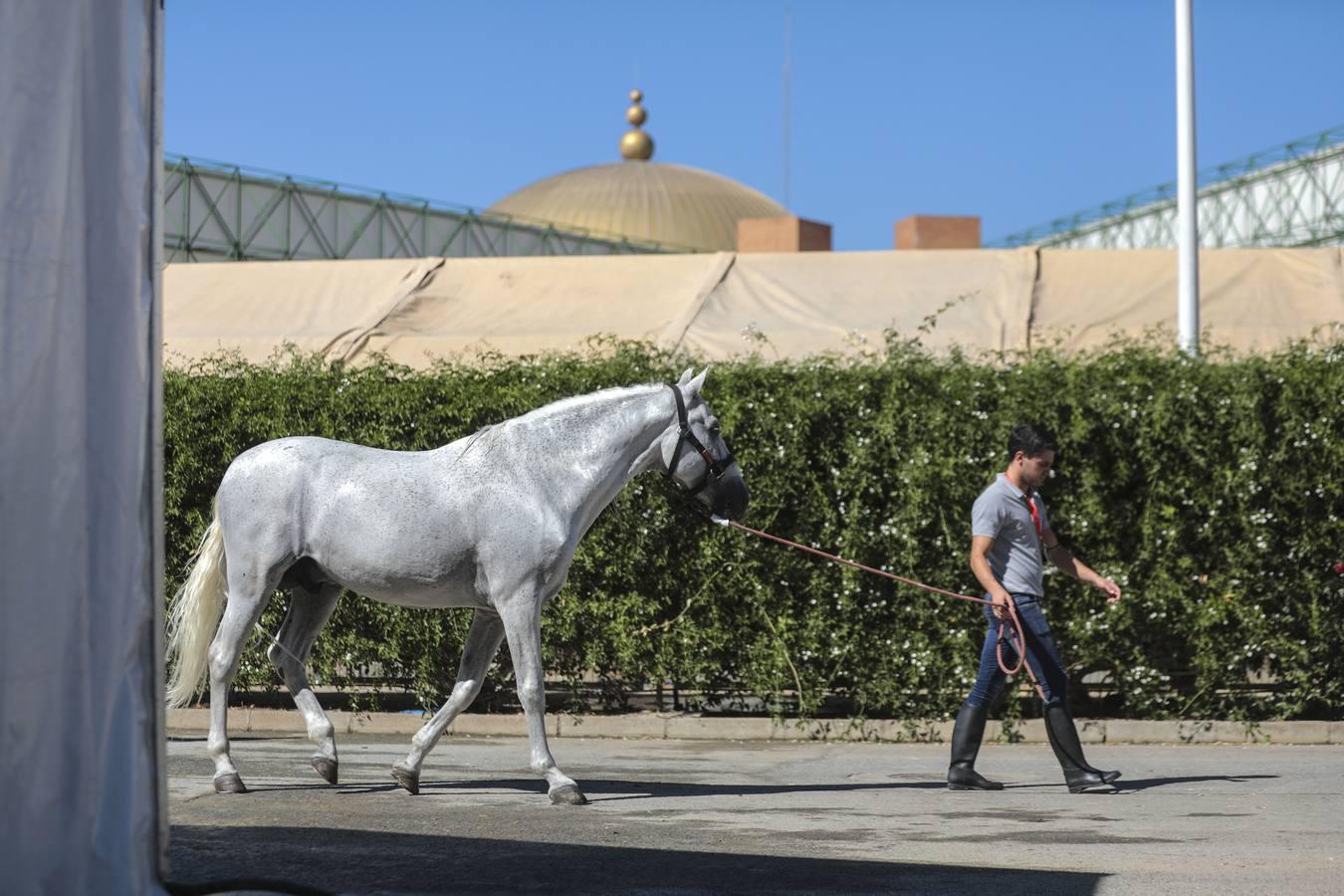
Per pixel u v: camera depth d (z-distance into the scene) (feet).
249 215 131.13
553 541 27.14
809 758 36.14
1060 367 40.73
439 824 24.93
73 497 15.20
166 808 15.80
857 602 40.24
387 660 41.75
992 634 29.91
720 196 285.43
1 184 14.75
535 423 27.76
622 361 41.55
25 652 14.73
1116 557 39.93
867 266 72.23
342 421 41.88
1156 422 39.50
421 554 27.07
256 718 41.78
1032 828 25.20
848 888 20.08
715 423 28.94
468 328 68.33
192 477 42.19
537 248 166.20
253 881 17.47
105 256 15.64
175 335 68.80
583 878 20.63
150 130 15.92
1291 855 22.63
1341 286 66.28
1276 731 39.27
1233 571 39.52
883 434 40.04
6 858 14.53
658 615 41.19
